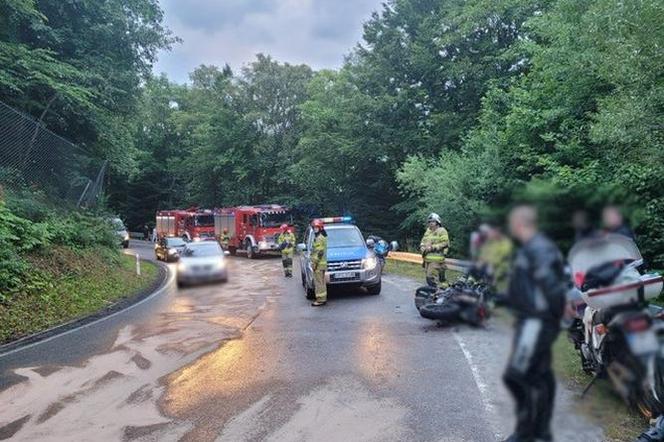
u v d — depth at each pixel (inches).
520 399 72.9
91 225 772.0
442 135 962.7
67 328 370.6
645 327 90.3
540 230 70.9
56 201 715.4
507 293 72.2
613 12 323.6
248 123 1609.3
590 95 504.4
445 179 673.6
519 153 613.0
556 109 530.3
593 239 77.3
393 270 728.3
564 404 74.8
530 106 587.5
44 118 747.4
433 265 385.7
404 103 1034.1
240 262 981.8
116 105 849.5
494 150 649.0
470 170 661.3
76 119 797.2
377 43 1103.0
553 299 69.9
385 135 1045.8
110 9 802.2
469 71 912.3
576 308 111.7
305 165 1239.5
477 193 647.1
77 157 770.2
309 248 541.0
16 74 662.5
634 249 146.6
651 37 307.6
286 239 708.7
